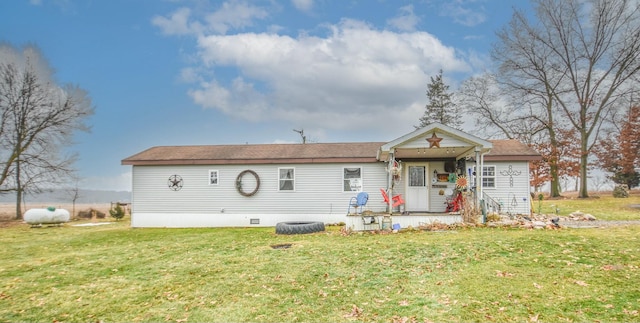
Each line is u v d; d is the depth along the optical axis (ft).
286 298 20.44
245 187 57.06
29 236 51.31
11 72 83.87
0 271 28.66
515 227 39.63
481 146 42.24
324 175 55.88
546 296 18.81
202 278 24.94
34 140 86.79
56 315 19.31
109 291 22.95
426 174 53.01
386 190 54.08
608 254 26.35
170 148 65.87
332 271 25.25
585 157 90.17
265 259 29.66
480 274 23.00
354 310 18.34
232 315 18.38
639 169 108.78
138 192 58.80
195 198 57.77
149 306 20.15
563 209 62.64
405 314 17.52
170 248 36.63
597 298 18.21
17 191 85.35
